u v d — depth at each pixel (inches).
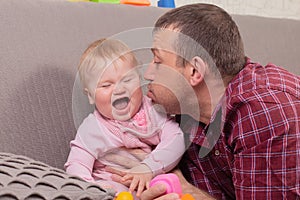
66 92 40.6
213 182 42.4
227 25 39.4
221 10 40.6
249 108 35.5
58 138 39.6
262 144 34.5
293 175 34.0
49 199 23.7
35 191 23.6
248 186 35.1
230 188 42.1
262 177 34.6
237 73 39.6
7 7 39.8
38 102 39.0
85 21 43.1
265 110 34.9
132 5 47.8
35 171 25.4
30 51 39.5
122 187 37.1
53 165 39.2
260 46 53.4
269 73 38.2
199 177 42.6
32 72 39.1
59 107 40.0
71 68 41.1
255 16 55.4
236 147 36.4
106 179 37.8
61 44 41.2
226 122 37.6
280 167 34.1
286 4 71.4
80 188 25.2
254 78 37.2
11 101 37.7
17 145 37.5
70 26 42.2
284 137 34.1
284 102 35.1
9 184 23.5
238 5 66.8
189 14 38.8
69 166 38.0
